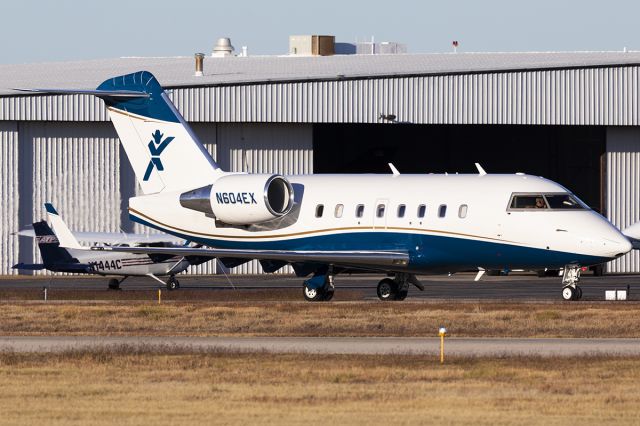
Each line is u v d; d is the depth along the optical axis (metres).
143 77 129.25
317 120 188.38
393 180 122.25
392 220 119.31
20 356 78.31
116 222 189.00
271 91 187.75
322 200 123.69
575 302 114.81
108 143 188.50
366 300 127.25
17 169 185.75
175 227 129.38
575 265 114.31
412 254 118.06
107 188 188.75
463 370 71.44
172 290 146.12
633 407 59.41
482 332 94.12
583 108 192.88
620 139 197.75
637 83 194.38
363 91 189.00
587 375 69.38
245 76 198.12
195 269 189.50
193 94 185.88
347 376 69.06
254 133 190.88
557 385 66.00
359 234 121.00
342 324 99.25
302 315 105.50
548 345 84.56
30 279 178.50
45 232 144.25
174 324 101.25
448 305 112.88
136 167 130.62
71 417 56.62
